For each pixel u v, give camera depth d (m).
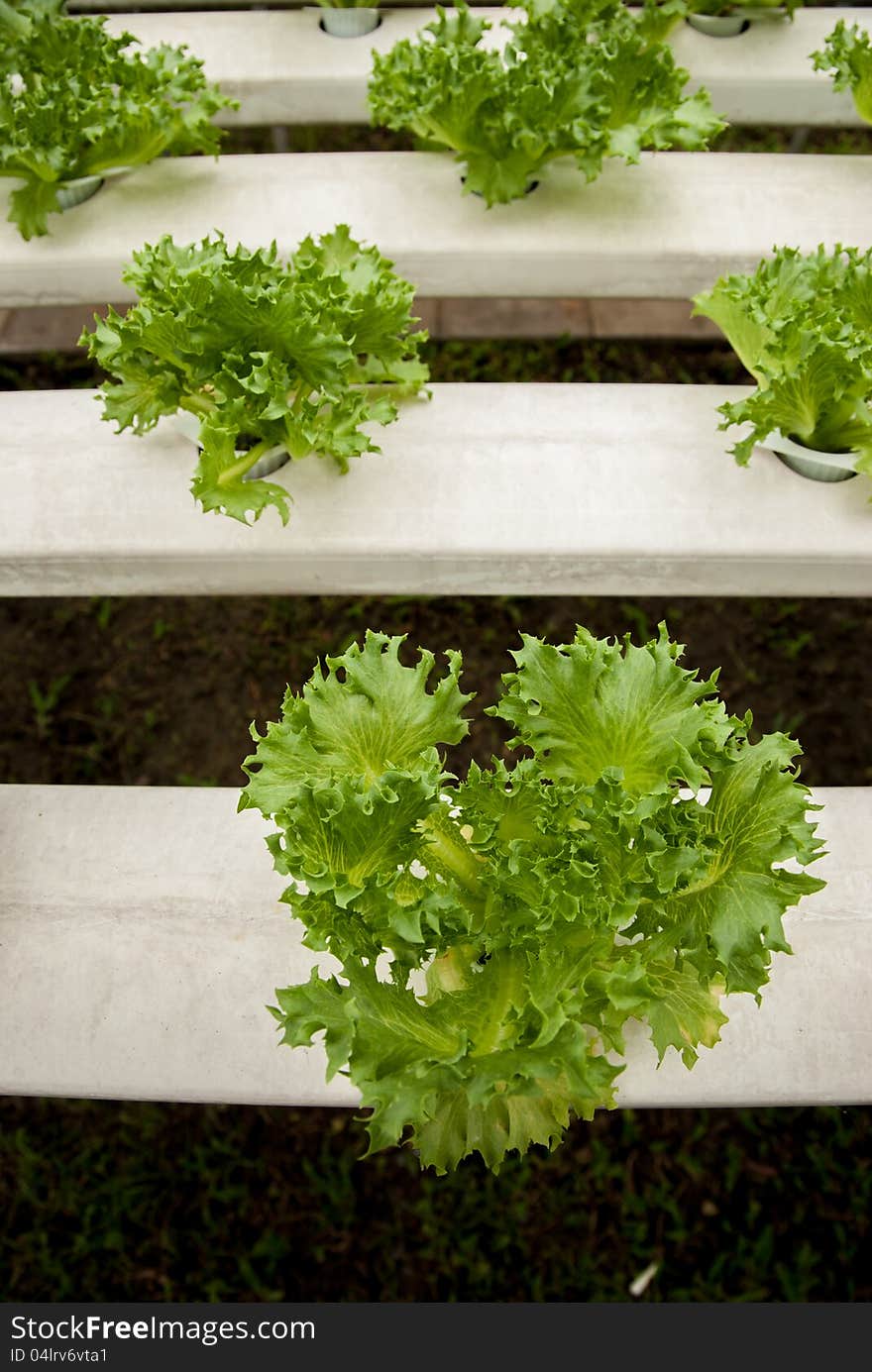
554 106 2.12
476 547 2.00
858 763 2.58
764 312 1.91
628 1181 2.16
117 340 1.86
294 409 1.88
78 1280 2.10
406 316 1.96
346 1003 1.22
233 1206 2.16
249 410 1.82
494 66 2.09
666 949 1.33
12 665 2.68
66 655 2.69
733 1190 2.16
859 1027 1.68
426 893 1.33
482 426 2.14
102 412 2.02
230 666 2.67
